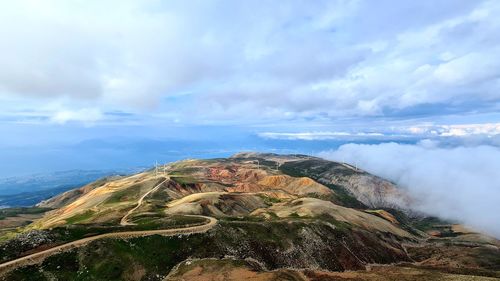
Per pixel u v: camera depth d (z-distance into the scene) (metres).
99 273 93.44
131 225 121.00
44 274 88.19
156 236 111.69
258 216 189.62
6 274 84.94
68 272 91.06
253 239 126.50
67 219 177.25
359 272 108.25
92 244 101.19
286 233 140.38
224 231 124.12
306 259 129.62
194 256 108.31
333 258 139.50
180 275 94.50
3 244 94.94
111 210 175.00
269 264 118.88
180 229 119.00
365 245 170.00
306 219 171.38
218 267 97.38
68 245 98.69
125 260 99.56
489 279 89.56
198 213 160.12
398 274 101.44
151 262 101.81
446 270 151.50
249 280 87.88
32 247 96.94
